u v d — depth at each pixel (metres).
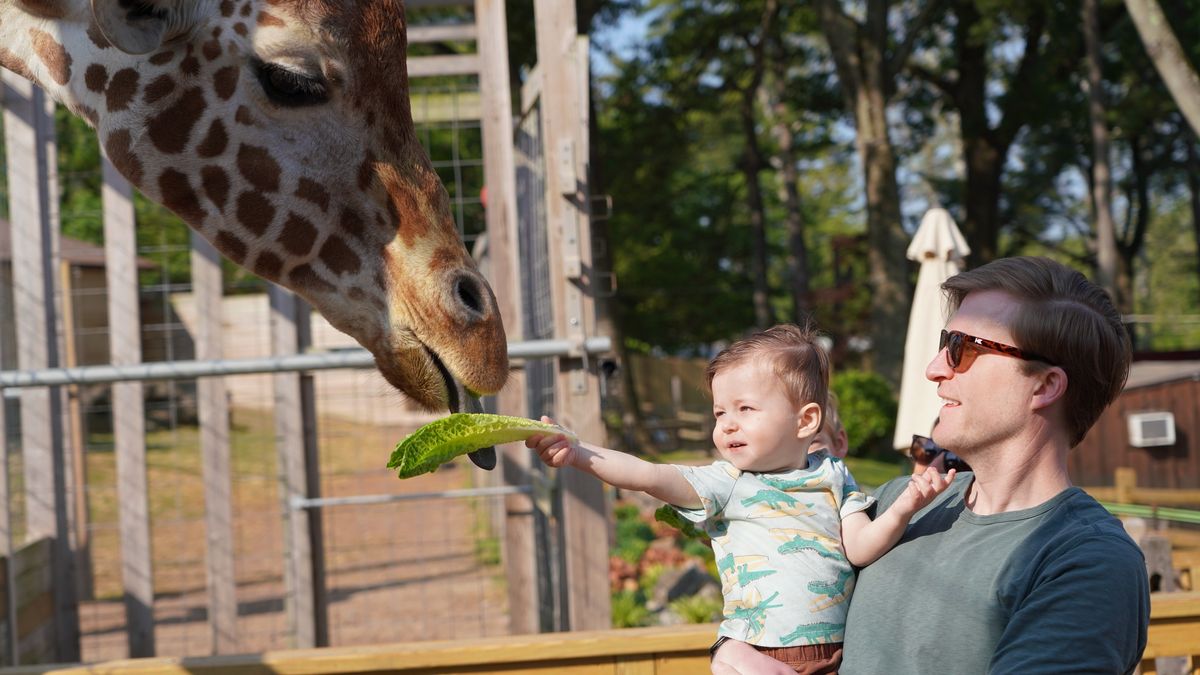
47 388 5.25
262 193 2.15
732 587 2.02
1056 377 1.63
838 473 2.07
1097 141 17.72
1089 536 1.53
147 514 5.47
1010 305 1.67
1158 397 9.24
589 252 3.83
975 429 1.68
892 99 27.05
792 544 1.96
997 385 1.66
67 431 6.02
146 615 5.43
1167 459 9.12
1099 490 8.64
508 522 5.82
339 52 2.11
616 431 17.61
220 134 2.13
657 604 7.30
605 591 3.92
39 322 5.20
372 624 6.68
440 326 2.18
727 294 26.88
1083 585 1.46
